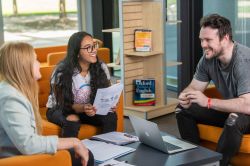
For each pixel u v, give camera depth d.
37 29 6.99
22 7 6.78
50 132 3.18
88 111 3.19
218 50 3.03
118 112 3.52
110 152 2.52
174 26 5.82
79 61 3.36
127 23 4.80
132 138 2.78
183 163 2.33
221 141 2.86
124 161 2.39
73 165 2.26
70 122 3.17
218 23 3.00
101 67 3.44
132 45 4.89
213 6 5.48
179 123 3.23
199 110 3.14
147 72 5.03
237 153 2.96
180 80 5.77
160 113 4.91
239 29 5.26
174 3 5.68
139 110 4.77
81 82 3.35
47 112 3.37
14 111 2.01
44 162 1.93
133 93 4.97
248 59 3.02
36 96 2.17
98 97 3.16
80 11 7.10
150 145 2.62
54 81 3.32
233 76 3.06
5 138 2.07
